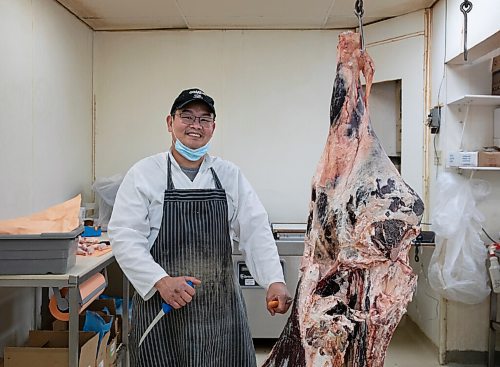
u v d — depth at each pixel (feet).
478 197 10.55
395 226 4.24
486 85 10.92
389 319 4.29
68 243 7.02
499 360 11.02
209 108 6.04
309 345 4.48
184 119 6.00
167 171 6.14
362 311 4.33
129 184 5.98
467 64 10.89
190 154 6.08
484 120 10.94
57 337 8.45
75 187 12.41
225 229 6.20
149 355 5.90
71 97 12.09
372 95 13.29
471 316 11.00
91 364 7.93
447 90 10.94
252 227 6.24
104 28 13.37
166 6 11.69
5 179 8.95
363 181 4.41
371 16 12.41
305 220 13.56
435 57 11.54
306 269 4.76
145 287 5.53
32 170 10.05
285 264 11.66
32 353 7.48
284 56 13.44
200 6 11.68
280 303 5.69
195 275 5.98
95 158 13.62
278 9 11.87
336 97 4.83
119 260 5.69
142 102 13.56
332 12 12.07
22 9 9.57
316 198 4.81
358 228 4.32
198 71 13.48
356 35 4.84
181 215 5.98
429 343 11.99
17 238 6.82
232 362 6.15
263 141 13.53
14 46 9.26
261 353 11.84
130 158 13.62
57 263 6.97
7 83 9.00
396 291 4.30
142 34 13.47
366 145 4.62
